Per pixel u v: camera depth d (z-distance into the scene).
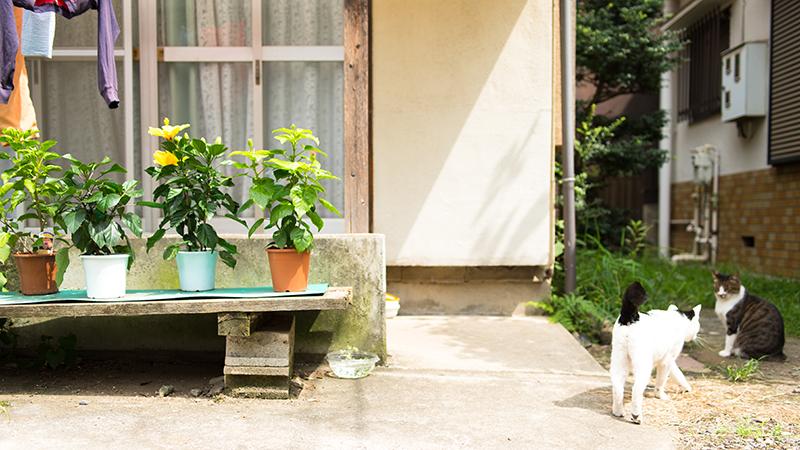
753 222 9.33
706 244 10.34
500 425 3.04
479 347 4.41
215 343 4.09
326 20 5.04
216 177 3.62
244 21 5.02
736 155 9.83
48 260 3.53
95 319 4.09
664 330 3.25
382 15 5.16
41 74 4.95
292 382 3.66
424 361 4.09
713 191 10.31
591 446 2.82
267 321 3.65
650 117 9.86
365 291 4.00
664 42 9.66
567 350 4.35
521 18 5.14
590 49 8.83
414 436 2.88
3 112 4.20
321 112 5.09
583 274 6.00
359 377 3.77
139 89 4.98
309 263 3.76
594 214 8.01
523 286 5.41
